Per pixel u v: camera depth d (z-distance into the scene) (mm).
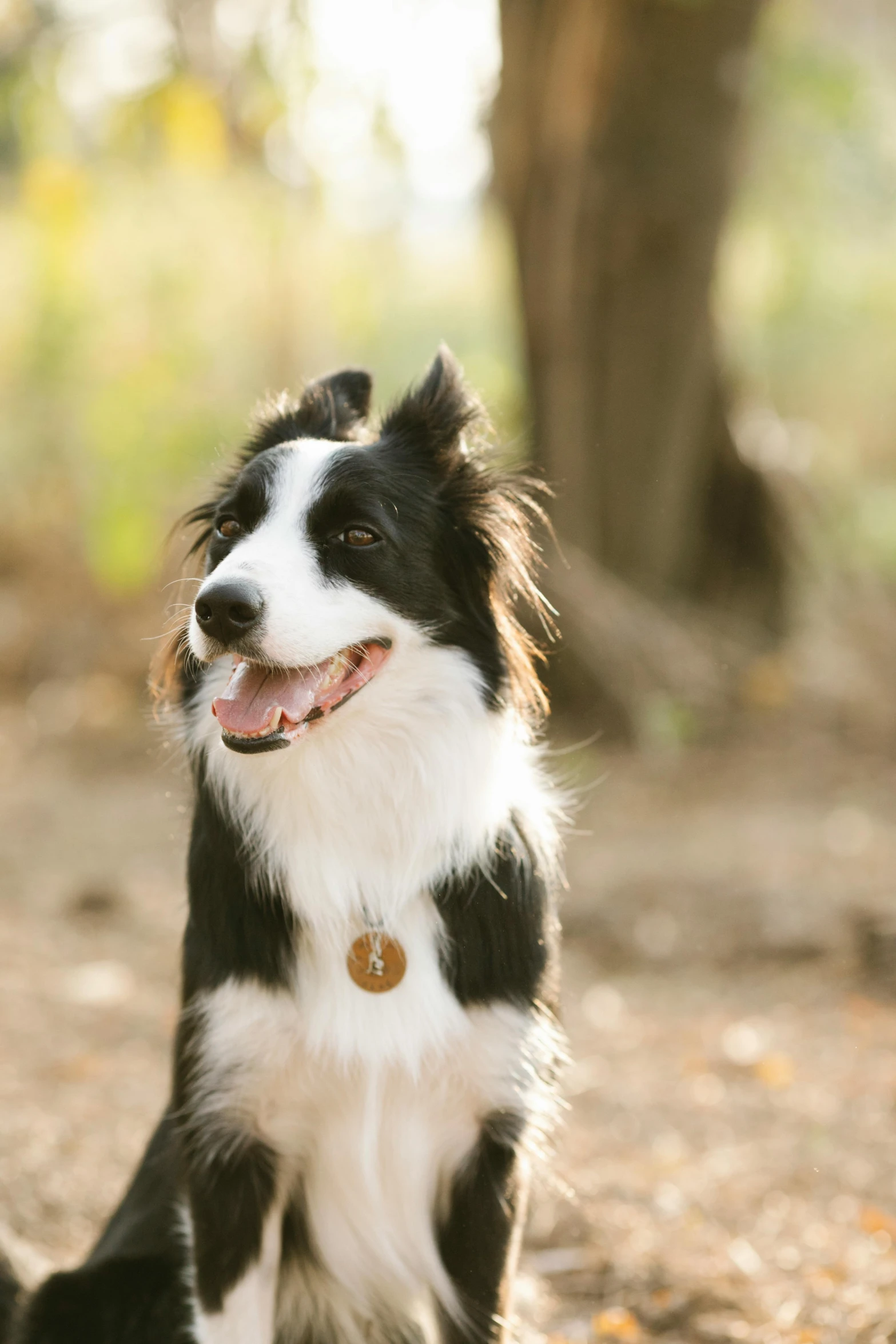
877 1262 4031
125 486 12578
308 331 14586
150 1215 3373
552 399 10414
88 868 8250
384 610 3197
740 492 11469
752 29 10023
